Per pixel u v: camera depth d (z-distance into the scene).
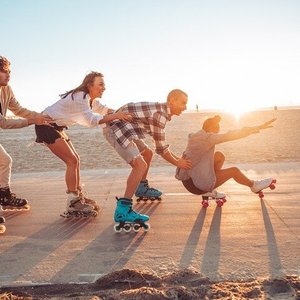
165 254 3.74
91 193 6.88
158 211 5.44
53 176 9.33
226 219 4.91
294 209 5.30
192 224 4.75
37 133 5.19
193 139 5.38
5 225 4.98
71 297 2.89
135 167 4.61
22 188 7.75
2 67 4.81
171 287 2.97
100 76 5.05
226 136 5.17
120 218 4.51
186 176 5.52
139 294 2.80
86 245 4.10
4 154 5.54
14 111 5.43
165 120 4.84
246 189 6.71
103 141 20.36
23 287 3.07
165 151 4.89
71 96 4.96
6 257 3.80
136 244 4.07
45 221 5.12
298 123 30.14
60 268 3.48
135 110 4.82
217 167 5.67
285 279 2.94
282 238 4.12
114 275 3.15
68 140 5.30
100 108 5.73
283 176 8.04
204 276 3.15
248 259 3.54
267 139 18.98
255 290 2.82
